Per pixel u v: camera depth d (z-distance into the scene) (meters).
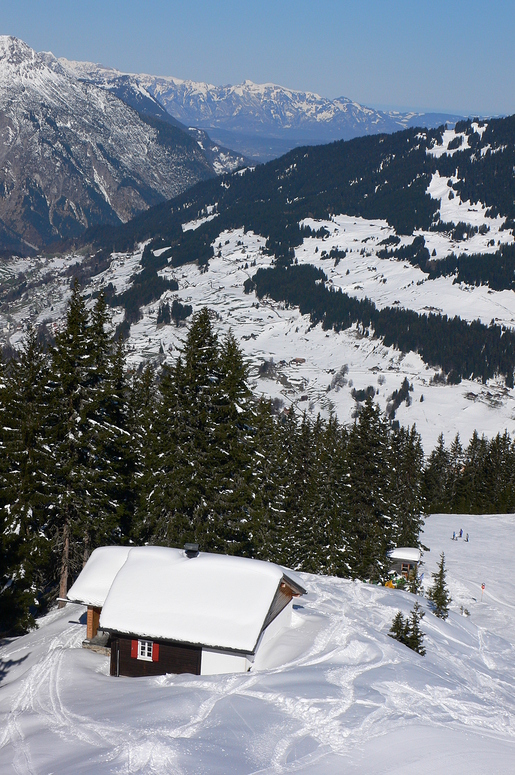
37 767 19.03
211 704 23.02
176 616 27.17
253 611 27.30
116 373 40.06
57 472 36.28
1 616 34.47
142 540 43.62
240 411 40.66
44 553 35.72
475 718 23.83
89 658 29.39
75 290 37.59
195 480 38.91
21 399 37.06
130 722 21.58
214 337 40.62
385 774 18.53
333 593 43.81
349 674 26.70
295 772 18.42
